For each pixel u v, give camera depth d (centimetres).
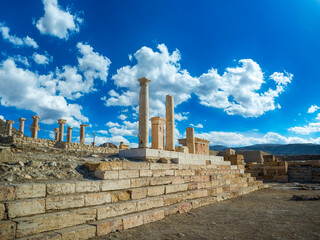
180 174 1219
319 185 2019
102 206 673
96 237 578
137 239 580
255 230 675
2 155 820
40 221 520
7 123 2600
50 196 614
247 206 1059
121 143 3300
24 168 757
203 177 1313
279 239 591
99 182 748
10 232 469
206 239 594
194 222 763
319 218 816
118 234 612
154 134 1761
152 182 959
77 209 621
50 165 839
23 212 526
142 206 778
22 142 1838
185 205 923
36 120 2992
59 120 3086
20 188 564
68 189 662
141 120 1608
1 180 641
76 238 542
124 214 711
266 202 1177
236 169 1906
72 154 1331
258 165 2675
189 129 2242
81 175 827
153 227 691
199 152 2598
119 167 925
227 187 1402
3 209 498
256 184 1850
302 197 1229
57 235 507
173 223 743
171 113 1906
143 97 1638
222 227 708
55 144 2123
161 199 861
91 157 1286
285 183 2261
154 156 1405
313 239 588
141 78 1655
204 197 1130
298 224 739
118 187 805
